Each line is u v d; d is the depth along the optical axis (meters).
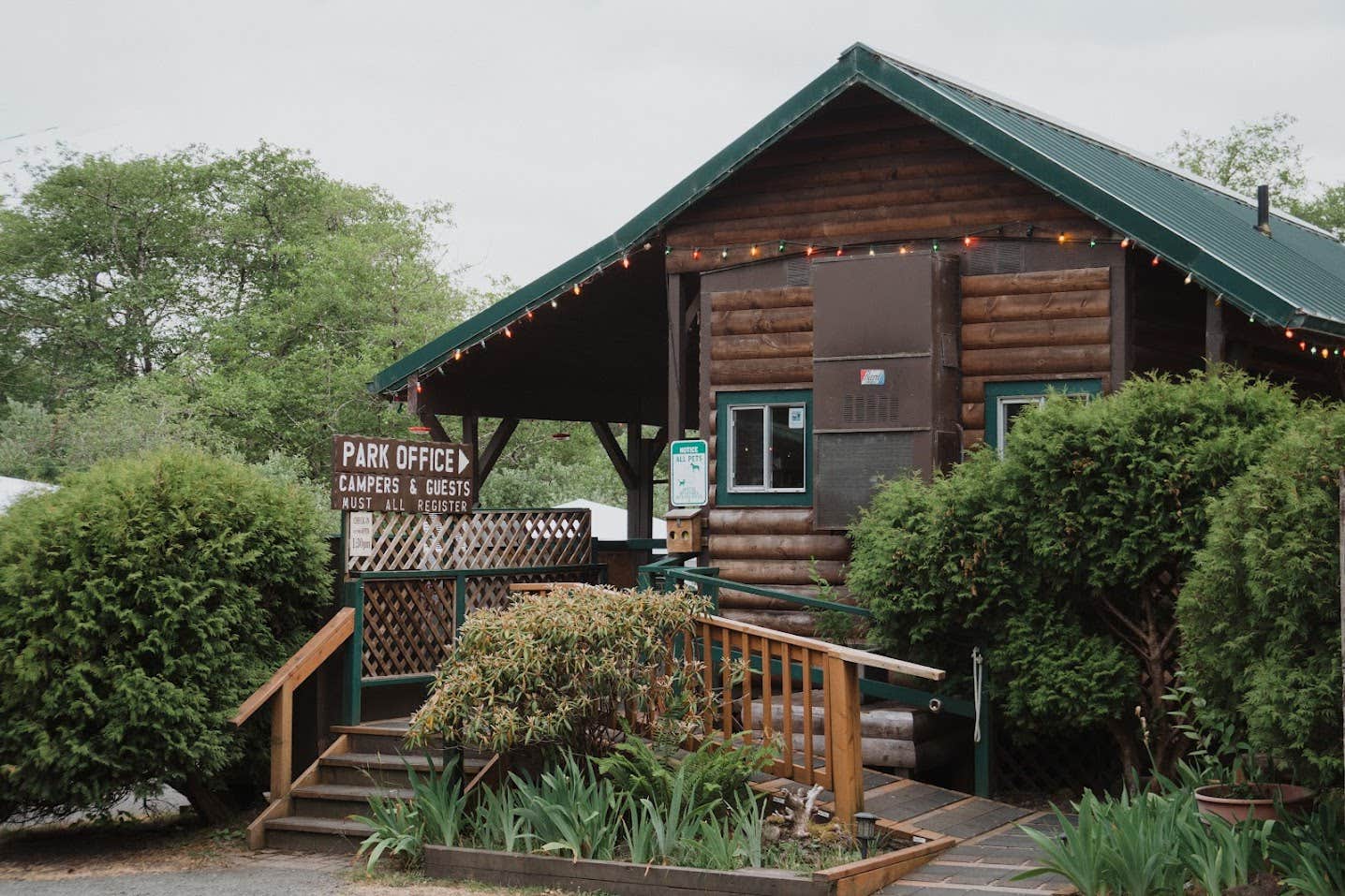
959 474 10.94
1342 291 13.56
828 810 9.53
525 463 39.62
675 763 9.64
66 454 31.00
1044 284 12.36
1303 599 7.21
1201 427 9.86
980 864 8.62
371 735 11.73
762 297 13.66
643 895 8.52
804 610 13.20
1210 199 16.52
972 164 12.69
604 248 14.13
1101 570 10.07
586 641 9.66
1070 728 10.89
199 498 11.44
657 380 19.70
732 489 13.67
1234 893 7.17
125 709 10.67
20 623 10.73
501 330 14.93
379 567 12.59
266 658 11.84
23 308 45.25
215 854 10.84
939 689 11.15
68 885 9.87
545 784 9.42
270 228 46.88
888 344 12.61
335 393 38.53
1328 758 7.08
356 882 9.45
